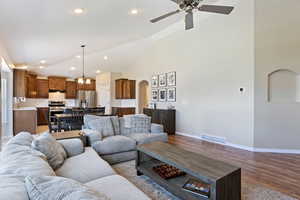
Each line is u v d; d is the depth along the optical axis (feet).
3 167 4.12
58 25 11.82
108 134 12.49
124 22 13.97
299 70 12.93
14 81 21.90
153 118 22.52
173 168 8.31
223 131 15.89
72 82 32.76
